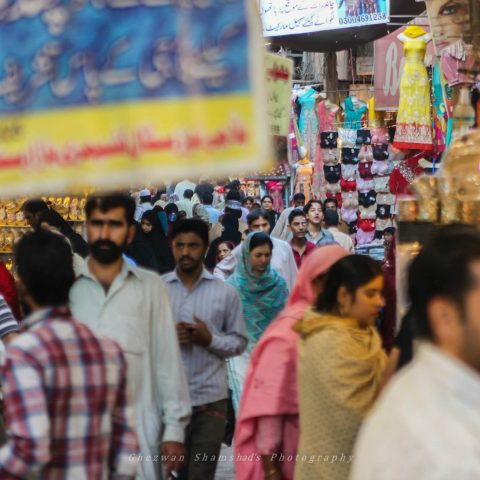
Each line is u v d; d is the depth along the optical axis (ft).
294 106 153.28
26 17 28.02
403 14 96.17
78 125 27.50
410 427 18.52
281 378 40.63
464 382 18.76
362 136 149.07
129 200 42.98
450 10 55.21
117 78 27.45
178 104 27.20
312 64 214.90
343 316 37.55
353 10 89.30
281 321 41.75
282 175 183.32
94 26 27.71
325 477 35.55
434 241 20.38
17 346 30.30
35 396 29.60
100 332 41.83
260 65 27.09
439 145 92.58
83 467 30.42
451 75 56.54
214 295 53.98
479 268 19.57
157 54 27.43
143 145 27.17
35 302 31.60
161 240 126.72
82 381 30.68
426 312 20.06
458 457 17.89
